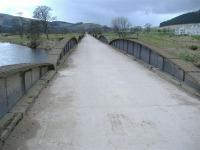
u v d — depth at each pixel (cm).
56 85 872
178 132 494
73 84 891
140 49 1488
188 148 434
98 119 559
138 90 808
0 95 497
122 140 460
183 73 848
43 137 471
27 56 5309
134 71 1166
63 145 443
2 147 419
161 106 646
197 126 523
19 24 10269
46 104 661
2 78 506
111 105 655
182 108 632
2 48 7025
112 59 1627
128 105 654
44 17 8412
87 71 1160
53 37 8762
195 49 3009
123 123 536
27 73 722
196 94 735
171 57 1010
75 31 15575
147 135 480
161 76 1033
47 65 1032
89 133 489
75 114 590
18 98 626
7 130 458
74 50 2325
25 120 545
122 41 2188
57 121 547
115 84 895
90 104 663
